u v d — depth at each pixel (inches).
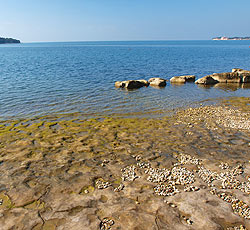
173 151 565.9
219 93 1294.3
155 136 660.1
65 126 738.8
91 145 592.1
